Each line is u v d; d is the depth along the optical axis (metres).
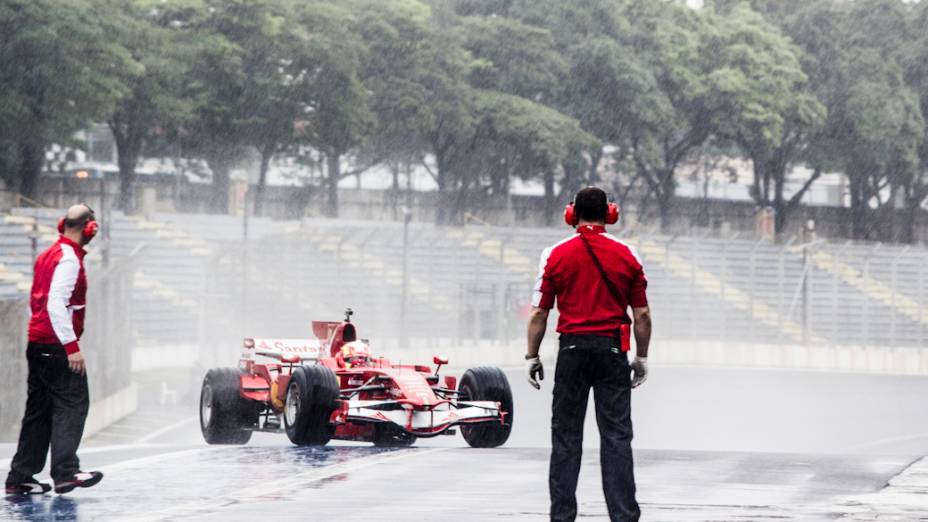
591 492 22.19
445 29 166.88
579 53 180.38
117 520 18.56
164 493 21.41
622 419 16.72
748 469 25.77
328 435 31.28
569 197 183.75
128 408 74.44
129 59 128.75
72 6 123.44
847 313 167.62
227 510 19.64
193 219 139.38
